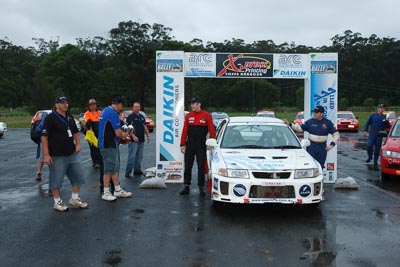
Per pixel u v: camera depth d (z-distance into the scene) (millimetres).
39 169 9539
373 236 5445
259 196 6258
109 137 7340
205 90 77688
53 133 6523
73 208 6883
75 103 71000
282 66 9164
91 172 10602
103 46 91750
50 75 69250
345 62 110688
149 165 12047
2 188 8555
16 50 95188
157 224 5969
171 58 8992
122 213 6562
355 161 13062
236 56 9078
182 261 4551
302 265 4445
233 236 5430
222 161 6680
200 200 7496
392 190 8453
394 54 112562
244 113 75125
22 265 4441
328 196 7875
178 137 9133
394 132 10289
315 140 8133
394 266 4422
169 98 9070
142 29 80250
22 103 80000
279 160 6602
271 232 5609
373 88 105188
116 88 78125
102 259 4609
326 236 5441
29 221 6102
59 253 4797
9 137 24641
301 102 81062
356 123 28469
